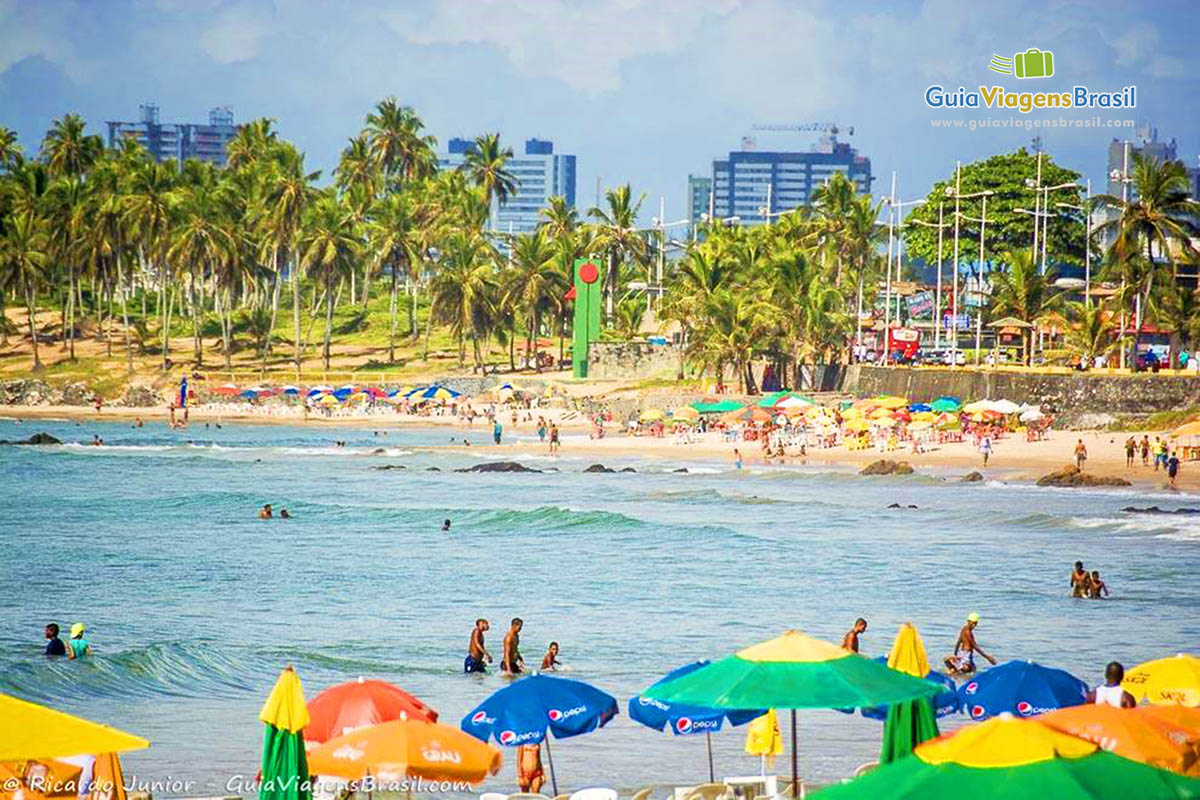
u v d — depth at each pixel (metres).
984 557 127.31
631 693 73.19
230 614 97.81
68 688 73.50
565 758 61.62
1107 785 25.05
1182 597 104.50
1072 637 88.62
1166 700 49.22
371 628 92.38
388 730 39.28
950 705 52.19
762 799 48.47
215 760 60.56
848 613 98.25
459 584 112.56
